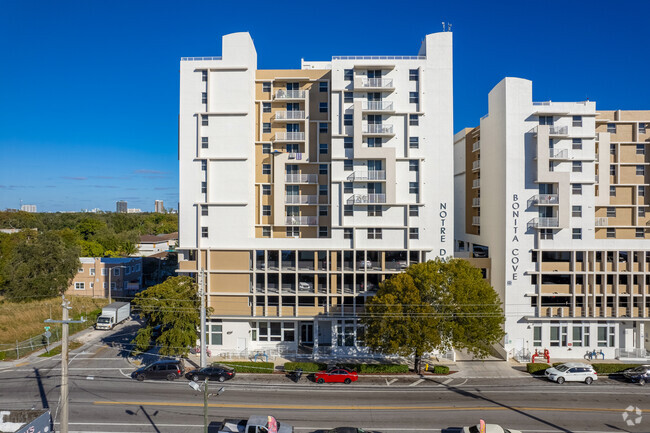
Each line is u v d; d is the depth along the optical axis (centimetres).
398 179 4753
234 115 4775
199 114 4762
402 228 4738
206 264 4781
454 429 3000
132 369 4238
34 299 6341
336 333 4769
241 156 4769
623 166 5094
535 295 4750
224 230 4784
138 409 3300
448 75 4731
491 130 5147
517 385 3894
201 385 3831
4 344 4922
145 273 8544
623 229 5112
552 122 4797
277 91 4928
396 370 4209
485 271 5238
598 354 4728
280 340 4912
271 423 2686
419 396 3609
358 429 2814
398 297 3941
